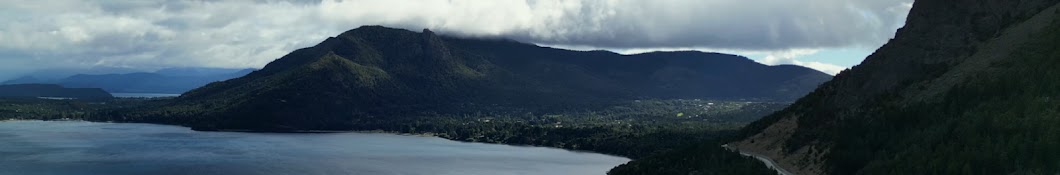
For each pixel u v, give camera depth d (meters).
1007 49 151.75
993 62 149.38
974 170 111.12
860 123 151.25
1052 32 147.00
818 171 143.38
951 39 167.00
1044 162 108.00
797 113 187.38
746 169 146.62
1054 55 137.75
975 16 170.12
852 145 140.38
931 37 168.88
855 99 167.88
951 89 142.38
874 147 138.25
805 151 158.12
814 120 172.50
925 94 151.75
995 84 137.00
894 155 129.62
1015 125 119.81
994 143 117.06
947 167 112.75
